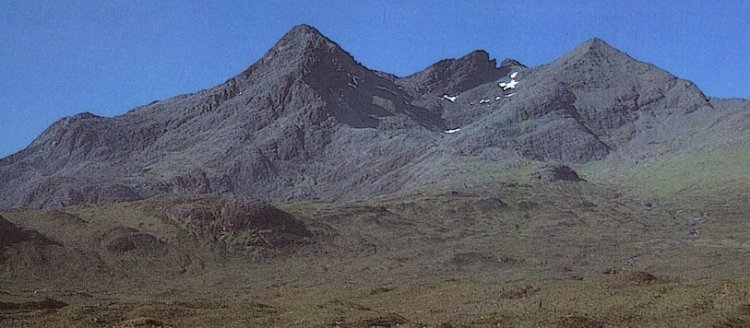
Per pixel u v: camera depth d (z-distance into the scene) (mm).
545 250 122750
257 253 117375
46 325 45938
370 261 117062
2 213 123250
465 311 48062
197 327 43781
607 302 47000
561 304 47750
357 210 145250
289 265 114188
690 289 48656
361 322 42656
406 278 99750
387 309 52562
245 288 91688
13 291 77938
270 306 56375
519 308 46875
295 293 71188
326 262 117250
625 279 55094
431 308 52125
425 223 144125
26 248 106062
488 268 109812
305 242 124688
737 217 140000
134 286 97375
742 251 111250
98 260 107938
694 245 120875
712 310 42031
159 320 46281
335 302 56125
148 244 114312
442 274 104125
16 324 46188
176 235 118500
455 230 140000
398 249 127438
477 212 152250
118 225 120562
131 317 48062
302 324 43156
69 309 53031
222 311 50969
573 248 123688
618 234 134500
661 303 45156
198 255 113938
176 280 102625
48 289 89750
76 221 121188
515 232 139625
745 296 44469
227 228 122312
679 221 143750
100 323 46406
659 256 113000
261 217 125625
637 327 38531
